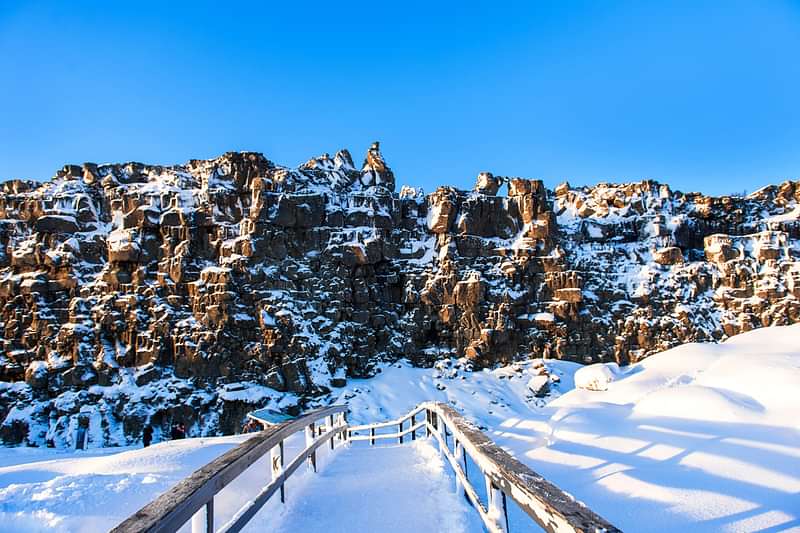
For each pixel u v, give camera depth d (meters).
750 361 10.88
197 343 28.16
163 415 26.62
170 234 31.03
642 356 32.25
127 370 28.08
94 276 30.56
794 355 11.16
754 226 38.03
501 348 32.09
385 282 33.34
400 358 31.88
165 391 27.17
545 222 35.16
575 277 33.56
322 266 31.64
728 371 10.64
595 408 10.34
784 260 34.88
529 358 32.28
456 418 6.68
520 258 34.16
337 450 10.92
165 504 3.18
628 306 33.97
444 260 33.53
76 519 5.70
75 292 30.03
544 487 3.13
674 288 34.53
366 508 5.76
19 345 29.11
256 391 27.30
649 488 6.23
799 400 8.19
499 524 3.91
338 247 32.22
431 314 32.72
